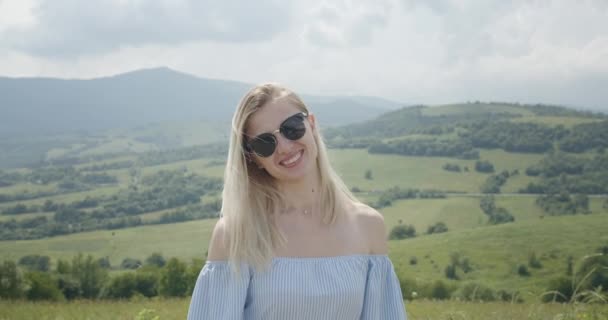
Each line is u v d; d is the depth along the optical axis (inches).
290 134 101.6
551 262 2844.5
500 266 2903.5
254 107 102.9
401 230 4244.6
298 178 102.8
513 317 413.7
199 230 4995.1
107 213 5979.3
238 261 96.8
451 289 2025.1
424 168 6545.3
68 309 968.9
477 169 6333.7
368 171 6245.1
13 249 4389.8
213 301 98.3
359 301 101.4
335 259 101.0
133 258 4077.3
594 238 3122.5
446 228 4276.6
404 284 2012.8
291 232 101.9
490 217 4552.2
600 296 234.8
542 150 6673.2
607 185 5315.0
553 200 4968.0
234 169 101.5
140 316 448.1
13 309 987.3
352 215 107.2
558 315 255.1
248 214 99.0
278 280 96.7
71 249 4443.9
